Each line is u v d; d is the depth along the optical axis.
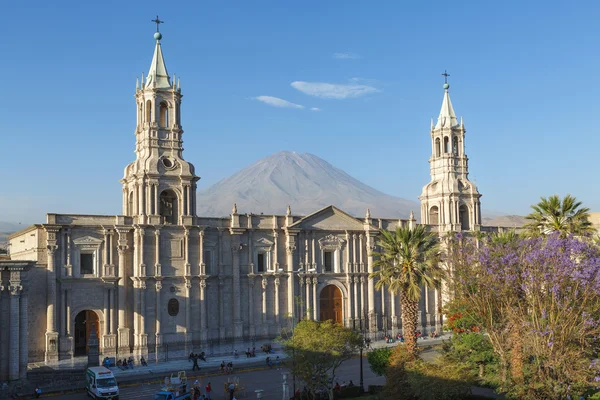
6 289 70.50
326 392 65.31
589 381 55.34
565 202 79.50
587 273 55.31
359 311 108.25
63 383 72.62
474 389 64.69
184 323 91.88
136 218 90.06
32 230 87.19
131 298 89.12
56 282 83.69
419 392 51.28
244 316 97.69
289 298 100.75
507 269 59.50
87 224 86.94
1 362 69.75
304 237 103.75
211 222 96.00
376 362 66.44
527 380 54.09
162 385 75.12
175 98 95.44
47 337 82.12
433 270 67.31
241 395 69.44
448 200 119.31
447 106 123.50
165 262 91.25
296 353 60.62
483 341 66.75
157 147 93.25
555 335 53.94
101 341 86.25
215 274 95.62
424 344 103.00
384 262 69.12
